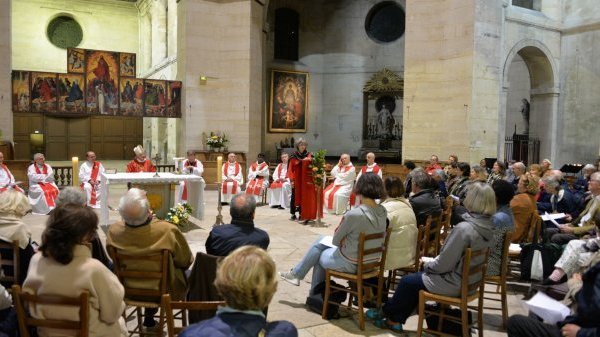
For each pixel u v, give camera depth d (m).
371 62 23.78
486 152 14.58
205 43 15.80
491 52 14.45
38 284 2.72
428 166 13.50
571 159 17.22
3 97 13.92
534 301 3.55
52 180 11.00
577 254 4.09
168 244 3.75
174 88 15.87
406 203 5.08
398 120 23.03
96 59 14.93
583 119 16.89
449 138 14.77
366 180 4.55
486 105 14.48
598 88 16.50
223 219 10.20
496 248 4.62
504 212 4.68
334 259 4.66
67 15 26.91
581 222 6.27
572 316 3.13
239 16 15.85
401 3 23.06
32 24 26.06
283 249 7.66
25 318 2.72
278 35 23.53
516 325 3.30
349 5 23.91
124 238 3.75
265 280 1.98
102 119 27.44
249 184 12.56
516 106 19.86
